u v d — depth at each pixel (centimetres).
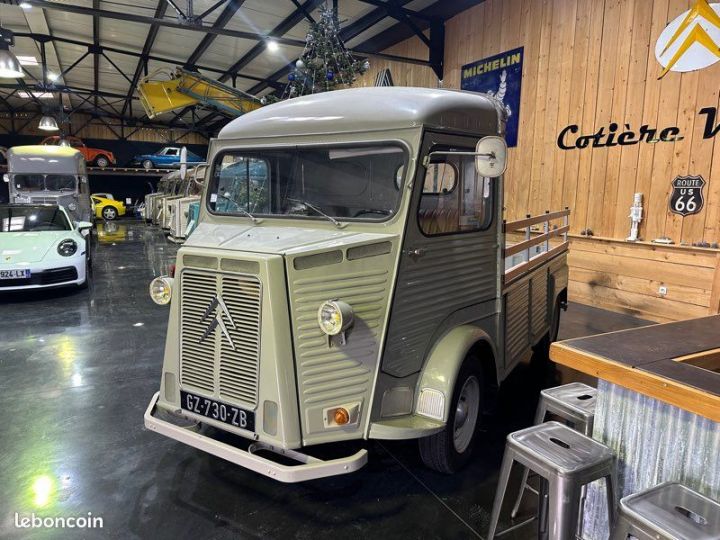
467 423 301
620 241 630
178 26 814
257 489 277
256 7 962
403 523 250
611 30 641
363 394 243
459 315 293
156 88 1167
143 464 302
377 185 261
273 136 291
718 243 545
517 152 795
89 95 2011
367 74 1179
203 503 264
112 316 634
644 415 196
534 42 751
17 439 330
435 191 268
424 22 962
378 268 246
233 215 307
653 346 208
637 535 159
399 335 255
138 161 2377
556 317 496
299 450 296
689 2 559
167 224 1616
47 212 795
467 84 884
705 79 548
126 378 436
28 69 1653
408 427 248
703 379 171
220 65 1429
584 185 691
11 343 525
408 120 252
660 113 593
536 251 476
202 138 2677
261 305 230
